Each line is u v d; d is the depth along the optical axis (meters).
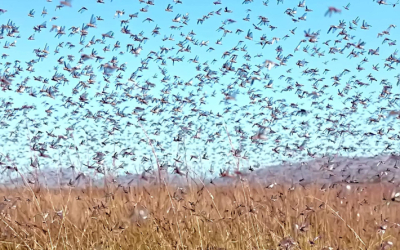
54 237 6.11
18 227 6.25
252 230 6.11
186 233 6.05
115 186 7.45
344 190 7.32
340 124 10.91
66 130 9.16
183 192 6.93
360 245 5.79
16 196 6.87
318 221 6.43
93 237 6.20
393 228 6.18
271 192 7.38
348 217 6.54
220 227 6.17
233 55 10.51
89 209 6.59
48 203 6.77
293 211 6.57
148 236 6.07
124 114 10.57
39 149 7.11
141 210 6.27
